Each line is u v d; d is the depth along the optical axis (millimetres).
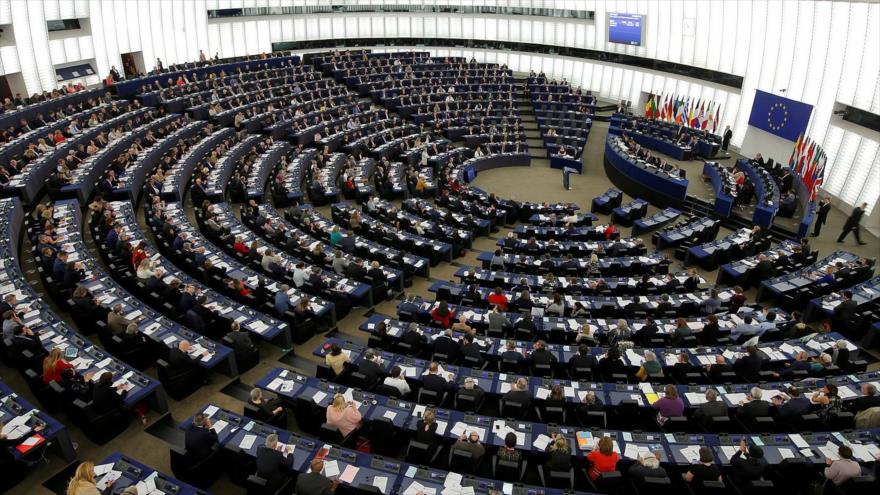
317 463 8547
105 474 8914
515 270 19281
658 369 12430
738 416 11203
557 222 24266
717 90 36188
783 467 9758
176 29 42750
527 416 11648
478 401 11266
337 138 31766
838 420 11086
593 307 15758
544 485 9672
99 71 37875
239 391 12992
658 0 38938
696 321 14977
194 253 17000
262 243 18859
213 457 9789
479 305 16094
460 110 39094
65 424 11508
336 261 17719
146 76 34938
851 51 25000
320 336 15633
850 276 18016
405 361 12742
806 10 27766
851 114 25531
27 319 12992
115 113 29312
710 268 20891
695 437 10328
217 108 31781
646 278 17188
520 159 35125
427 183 27891
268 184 27516
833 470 9344
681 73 39469
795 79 29125
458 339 13672
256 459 9391
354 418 10445
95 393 10742
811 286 17516
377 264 17812
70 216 18516
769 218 23719
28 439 9828
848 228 22453
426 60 46719
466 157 34219
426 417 10047
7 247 15953
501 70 45719
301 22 49344
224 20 45844
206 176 24078
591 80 47406
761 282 18016
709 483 8984
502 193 30641
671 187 27781
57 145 23906
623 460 9797
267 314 15547
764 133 31562
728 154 34969
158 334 13219
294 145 31531
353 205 25906
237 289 15516
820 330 16625
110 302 14164
